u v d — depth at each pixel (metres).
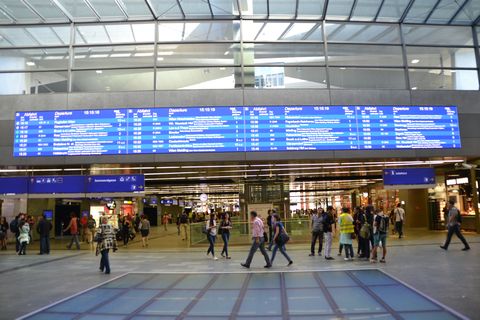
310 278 10.32
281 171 22.22
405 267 11.55
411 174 18.80
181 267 12.93
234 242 20.94
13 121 17.73
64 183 18.03
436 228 27.11
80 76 18.53
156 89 18.27
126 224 23.62
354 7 18.56
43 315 7.33
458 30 19.81
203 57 18.67
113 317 7.13
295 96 17.81
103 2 17.91
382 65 19.05
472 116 18.48
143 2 17.98
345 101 17.97
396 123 18.03
